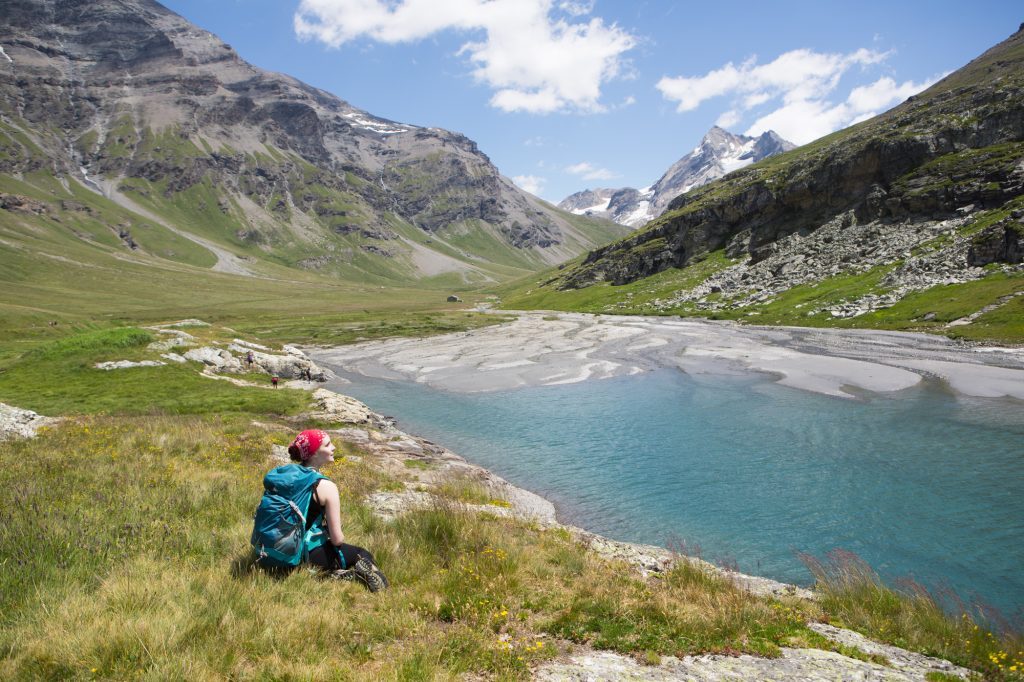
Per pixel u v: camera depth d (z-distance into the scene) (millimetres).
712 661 6871
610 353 76250
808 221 148125
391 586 8062
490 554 9711
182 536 8703
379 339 117250
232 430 24656
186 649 5355
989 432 32156
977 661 7867
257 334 127938
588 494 25250
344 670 5379
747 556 18891
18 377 44344
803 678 6574
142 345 53344
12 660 5004
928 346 63375
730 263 158375
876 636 8688
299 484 7508
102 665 4988
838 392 44406
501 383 57562
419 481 21641
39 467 12523
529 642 6812
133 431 19875
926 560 18016
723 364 61938
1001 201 105125
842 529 20641
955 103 139750
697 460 29641
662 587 9914
